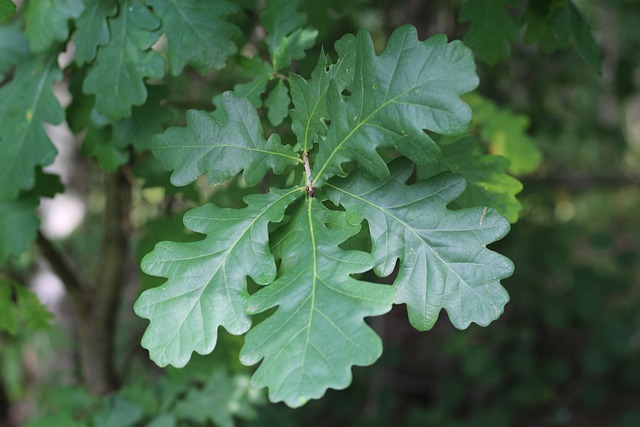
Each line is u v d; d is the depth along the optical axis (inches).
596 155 79.9
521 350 76.0
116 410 33.4
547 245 65.9
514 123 37.2
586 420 80.3
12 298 34.9
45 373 60.5
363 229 19.7
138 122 24.7
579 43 23.8
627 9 65.4
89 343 37.3
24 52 26.8
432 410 74.7
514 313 75.4
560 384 80.8
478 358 71.3
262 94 25.2
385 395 75.9
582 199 109.5
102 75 22.9
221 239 18.1
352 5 34.4
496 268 18.0
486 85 56.1
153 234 29.3
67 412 33.3
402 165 18.6
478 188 22.0
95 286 36.9
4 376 63.2
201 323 17.5
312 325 16.5
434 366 79.9
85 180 60.9
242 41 23.3
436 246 18.2
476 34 24.3
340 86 18.0
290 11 23.2
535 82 59.4
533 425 78.6
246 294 17.6
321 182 18.4
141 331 45.9
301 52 22.8
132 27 22.7
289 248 18.0
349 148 18.0
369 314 16.3
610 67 68.5
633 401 81.2
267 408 66.1
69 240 62.5
